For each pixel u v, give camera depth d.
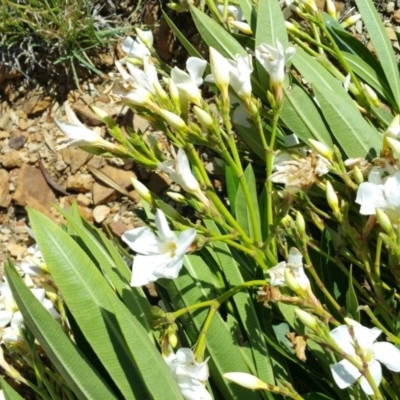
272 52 0.46
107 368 0.45
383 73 0.62
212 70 0.45
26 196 0.68
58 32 0.68
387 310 0.47
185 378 0.42
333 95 0.52
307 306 0.42
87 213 0.68
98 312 0.45
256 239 0.47
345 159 0.54
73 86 0.70
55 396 0.52
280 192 0.50
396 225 0.44
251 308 0.49
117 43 0.70
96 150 0.48
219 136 0.45
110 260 0.49
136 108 0.47
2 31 0.69
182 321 0.49
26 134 0.70
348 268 0.58
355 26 0.71
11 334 0.54
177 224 0.46
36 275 0.56
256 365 0.48
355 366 0.39
